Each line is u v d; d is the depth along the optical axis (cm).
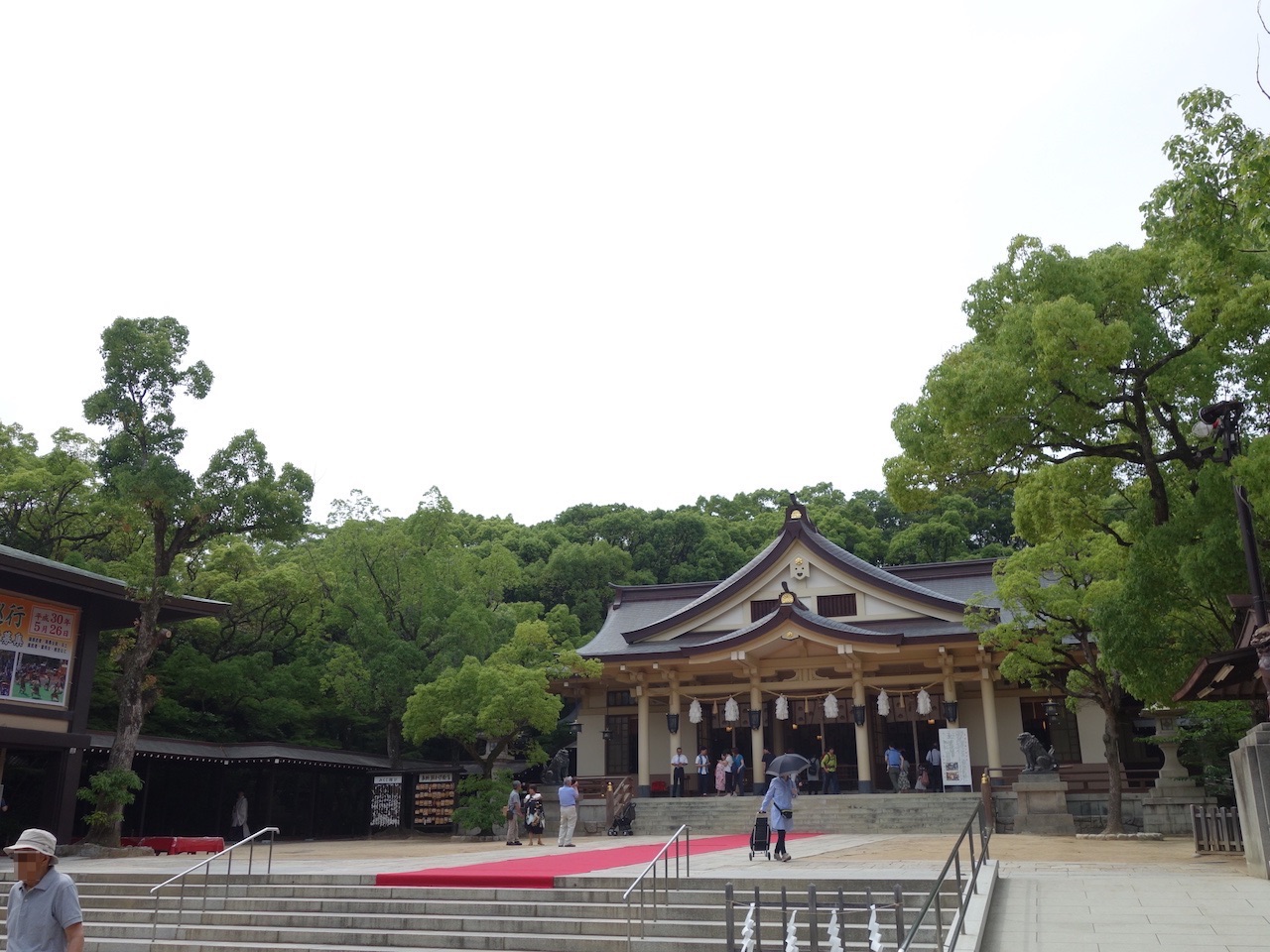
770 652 3597
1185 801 2602
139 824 3095
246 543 4069
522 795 3306
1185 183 1376
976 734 3641
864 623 3831
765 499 7781
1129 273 1777
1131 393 1806
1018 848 2153
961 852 2014
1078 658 3100
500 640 4100
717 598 4012
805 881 1331
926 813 2998
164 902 1510
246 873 1703
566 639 4562
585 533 6350
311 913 1401
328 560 4138
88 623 2509
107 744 2847
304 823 3709
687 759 3938
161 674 3441
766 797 1820
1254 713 1911
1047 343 1645
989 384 1698
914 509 1995
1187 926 1071
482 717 2992
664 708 4050
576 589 5566
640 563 6072
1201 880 1380
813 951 872
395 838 3409
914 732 3556
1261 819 1377
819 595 3919
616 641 4278
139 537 3625
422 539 4219
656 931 1238
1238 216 1305
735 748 3803
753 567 3997
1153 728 3525
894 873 1465
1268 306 1577
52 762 2411
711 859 1856
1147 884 1354
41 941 634
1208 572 1573
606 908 1323
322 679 3734
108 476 2559
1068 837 2602
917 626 3762
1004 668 2703
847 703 3747
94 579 2428
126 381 2592
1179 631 1770
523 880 1454
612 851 2188
